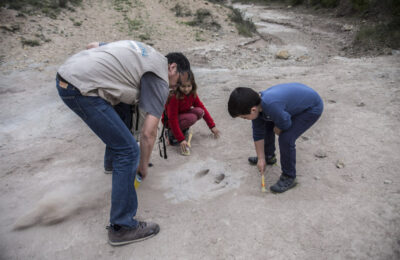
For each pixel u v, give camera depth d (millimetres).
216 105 4621
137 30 9656
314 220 2199
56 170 3008
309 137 3459
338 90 4973
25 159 3219
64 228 2260
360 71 6117
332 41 10094
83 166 3076
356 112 4043
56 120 4223
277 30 12211
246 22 11758
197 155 3232
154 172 2945
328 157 3025
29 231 2234
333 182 2621
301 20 13875
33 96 5078
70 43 8070
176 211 2404
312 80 5680
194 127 3938
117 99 1839
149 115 1818
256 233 2123
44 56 7137
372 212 2229
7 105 4715
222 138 3600
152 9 11523
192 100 3270
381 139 3291
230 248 2016
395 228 2066
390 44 8320
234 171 2914
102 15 10289
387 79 5383
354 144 3236
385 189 2473
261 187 2643
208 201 2508
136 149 1927
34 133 3844
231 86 5504
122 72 1780
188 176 2867
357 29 10914
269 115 2199
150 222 2178
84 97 1723
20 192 2678
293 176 2535
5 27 7816
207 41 9516
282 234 2098
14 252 2053
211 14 11469
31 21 8531
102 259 1994
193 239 2113
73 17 9586
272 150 2863
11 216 2389
